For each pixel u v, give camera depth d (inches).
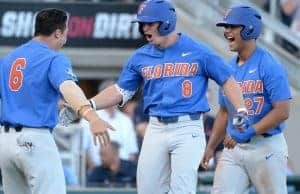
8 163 743.7
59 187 738.2
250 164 811.4
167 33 764.0
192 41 771.4
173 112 762.8
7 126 739.4
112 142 1152.8
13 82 741.9
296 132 1272.1
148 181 774.5
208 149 835.4
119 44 1501.0
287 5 1419.8
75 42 1494.8
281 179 813.2
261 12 1316.4
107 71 1504.7
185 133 762.8
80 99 706.8
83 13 1493.6
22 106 737.6
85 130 1168.8
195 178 765.3
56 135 1169.4
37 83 734.5
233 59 826.2
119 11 1497.3
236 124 757.9
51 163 736.3
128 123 1186.0
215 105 1180.5
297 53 1391.5
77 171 1144.2
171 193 766.5
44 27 747.4
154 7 760.3
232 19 799.7
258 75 802.8
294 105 1270.9
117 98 793.6
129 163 1158.3
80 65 1497.3
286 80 802.2
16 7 1476.4
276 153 808.3
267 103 804.6
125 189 1008.2
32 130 733.3
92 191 999.0
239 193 820.0
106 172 1150.3
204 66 765.9
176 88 764.0
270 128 798.5
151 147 772.0
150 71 770.8
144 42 1498.5
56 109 743.7
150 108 775.7
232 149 815.7
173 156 767.1
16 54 748.0
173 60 767.1
